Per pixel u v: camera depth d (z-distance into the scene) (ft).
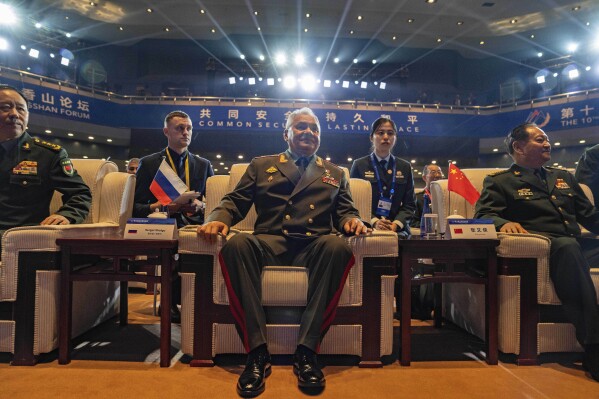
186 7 38.60
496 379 5.17
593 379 5.21
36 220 6.70
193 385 4.84
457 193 7.44
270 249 5.71
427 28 42.55
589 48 42.68
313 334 5.05
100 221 7.16
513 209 6.86
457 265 6.91
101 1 37.27
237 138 37.65
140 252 5.54
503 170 7.29
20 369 5.32
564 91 42.09
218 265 5.55
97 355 5.96
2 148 6.68
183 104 36.42
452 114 37.42
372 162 9.82
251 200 6.30
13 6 37.04
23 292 5.46
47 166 6.82
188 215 9.07
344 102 37.35
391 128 9.78
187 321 5.58
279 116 36.17
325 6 38.45
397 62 51.01
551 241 5.84
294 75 48.52
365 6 38.32
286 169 6.27
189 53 48.91
